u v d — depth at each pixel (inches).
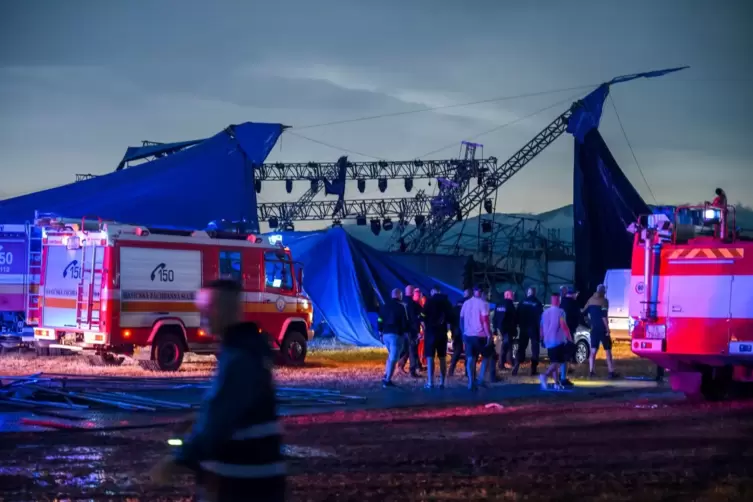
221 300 334.0
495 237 4384.8
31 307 1646.2
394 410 1119.0
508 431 944.3
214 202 2758.4
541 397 1290.6
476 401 1228.5
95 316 1498.5
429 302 1384.1
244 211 2822.3
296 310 1760.6
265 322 1706.4
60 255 1565.0
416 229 5118.1
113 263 1494.8
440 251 5029.5
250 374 324.2
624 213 3629.4
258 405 324.8
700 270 1199.6
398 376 1560.0
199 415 329.7
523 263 4330.7
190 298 1588.3
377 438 887.1
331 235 2517.2
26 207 2422.5
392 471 715.4
